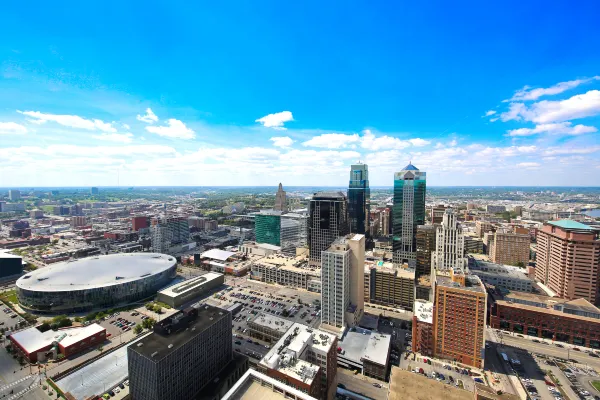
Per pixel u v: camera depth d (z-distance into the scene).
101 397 168.12
